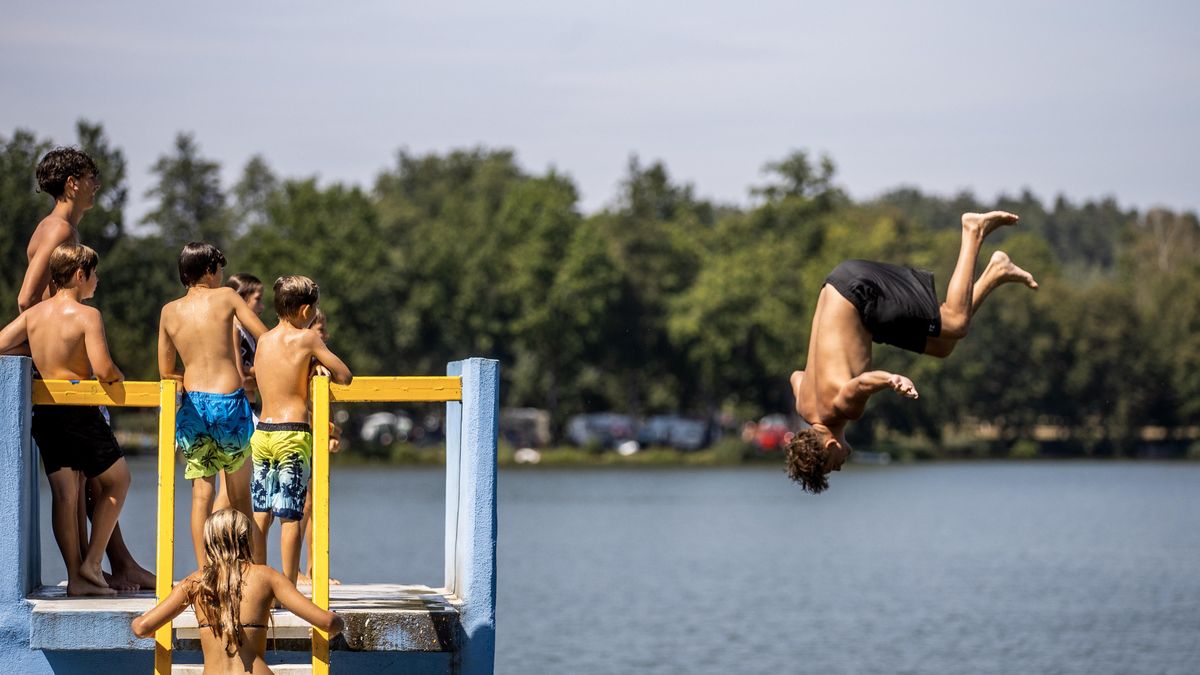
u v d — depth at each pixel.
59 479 9.68
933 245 114.50
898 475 95.50
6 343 9.66
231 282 11.79
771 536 51.03
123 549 10.51
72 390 9.41
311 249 93.94
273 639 8.97
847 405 8.78
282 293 9.56
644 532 52.09
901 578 38.06
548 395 108.12
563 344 104.50
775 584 36.47
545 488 78.94
